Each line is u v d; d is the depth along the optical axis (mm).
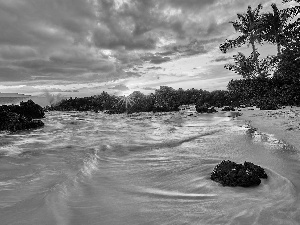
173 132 12195
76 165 6418
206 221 3314
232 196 4164
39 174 5723
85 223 3381
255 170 5000
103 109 34938
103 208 3861
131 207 3885
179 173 5672
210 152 7547
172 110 28422
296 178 4883
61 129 14469
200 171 5742
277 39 32344
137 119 20047
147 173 5758
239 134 10445
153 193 4488
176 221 3359
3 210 3803
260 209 3586
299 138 8367
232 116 18766
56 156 7590
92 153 7887
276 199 3951
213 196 4223
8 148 8852
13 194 4457
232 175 4805
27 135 12172
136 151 8250
